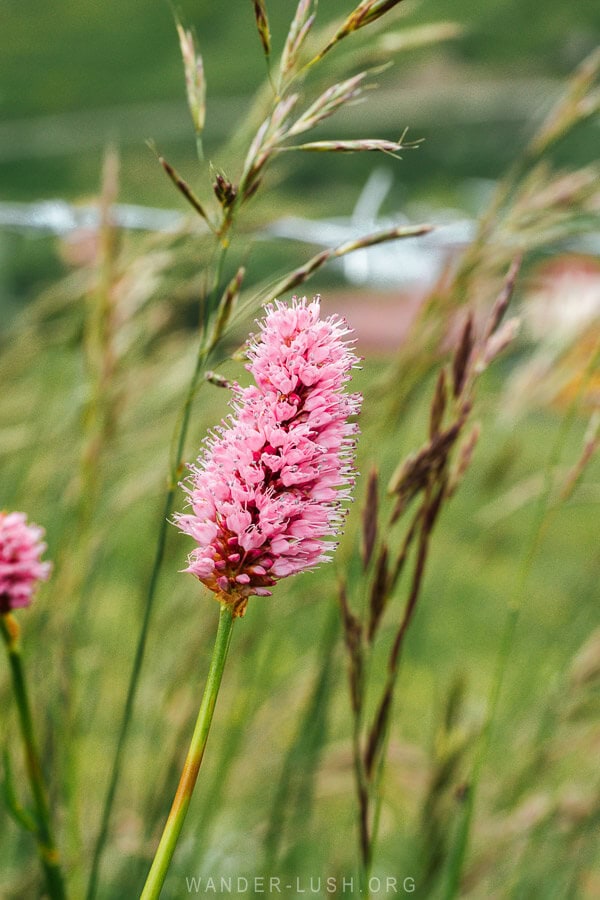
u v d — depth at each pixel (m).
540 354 0.48
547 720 0.47
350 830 0.52
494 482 0.51
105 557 0.53
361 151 0.34
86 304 0.47
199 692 0.45
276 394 0.32
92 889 0.40
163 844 0.32
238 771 0.50
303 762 0.46
